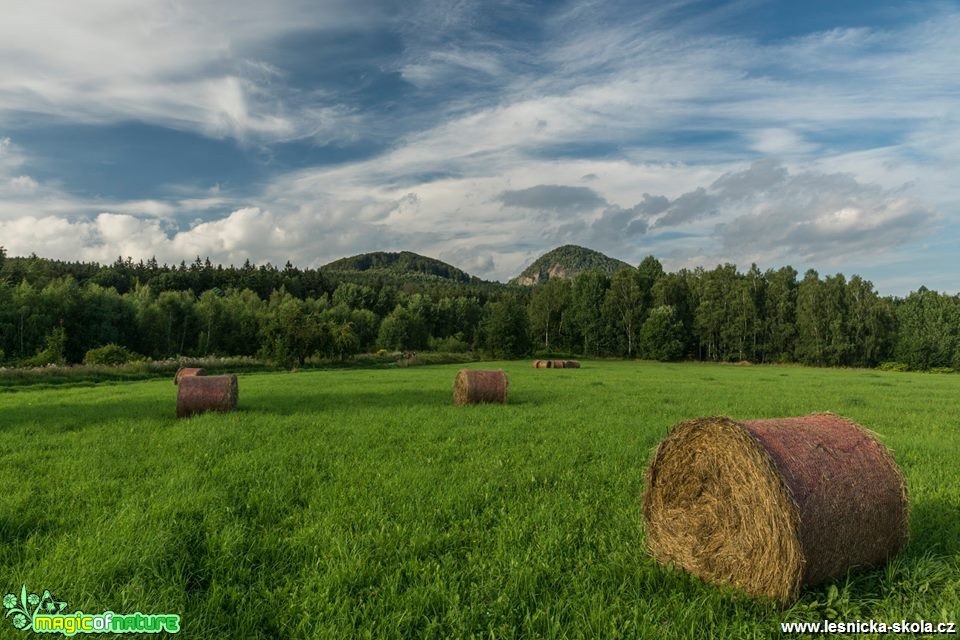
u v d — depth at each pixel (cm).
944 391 3103
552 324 11531
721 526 602
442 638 478
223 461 1099
